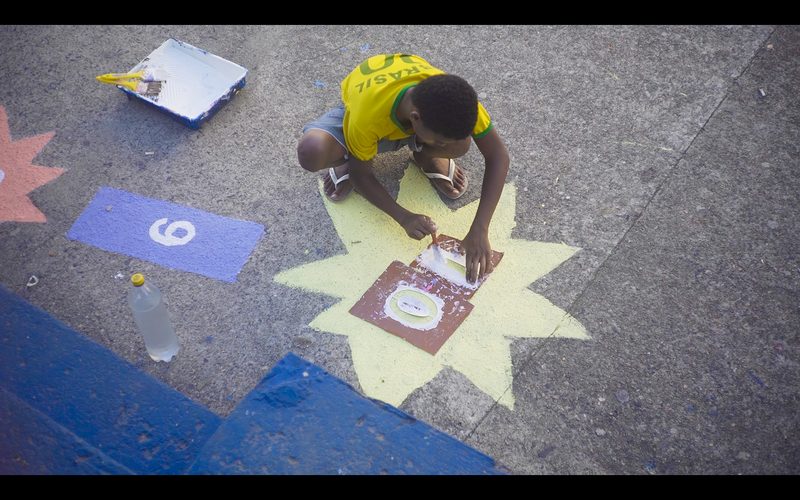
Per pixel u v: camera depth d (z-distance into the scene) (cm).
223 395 281
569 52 391
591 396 281
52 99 373
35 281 310
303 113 369
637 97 372
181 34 403
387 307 303
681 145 354
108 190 340
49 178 343
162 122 364
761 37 394
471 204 336
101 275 312
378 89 282
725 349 292
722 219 329
